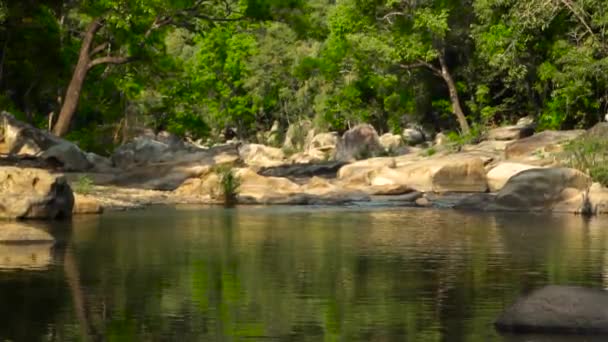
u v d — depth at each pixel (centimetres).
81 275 1328
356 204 3334
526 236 2011
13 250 1653
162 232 2058
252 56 9619
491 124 5938
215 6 4825
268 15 4722
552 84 5475
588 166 3391
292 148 8406
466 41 6019
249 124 10362
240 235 1992
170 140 7625
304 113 9638
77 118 6881
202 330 941
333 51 6450
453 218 2623
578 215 2825
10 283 1246
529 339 905
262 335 917
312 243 1820
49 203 2397
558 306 950
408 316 1022
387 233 2078
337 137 7944
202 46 9325
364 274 1354
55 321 983
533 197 2981
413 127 7200
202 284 1248
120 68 6184
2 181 2373
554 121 5091
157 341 888
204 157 4409
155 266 1436
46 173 2422
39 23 4869
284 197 3391
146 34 4709
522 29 4184
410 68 6406
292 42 9588
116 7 4509
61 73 5503
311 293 1179
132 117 7550
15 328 945
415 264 1484
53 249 1678
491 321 994
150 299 1123
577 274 1359
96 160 4419
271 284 1251
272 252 1656
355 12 6291
